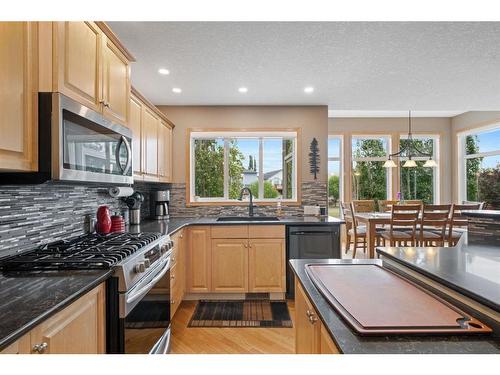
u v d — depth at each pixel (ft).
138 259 4.98
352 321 2.68
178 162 12.79
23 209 5.23
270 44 7.58
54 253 5.01
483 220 4.79
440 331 2.52
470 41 7.52
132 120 8.07
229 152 13.57
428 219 12.96
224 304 10.10
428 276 3.61
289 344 7.47
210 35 7.11
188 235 10.31
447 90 11.24
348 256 15.94
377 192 20.57
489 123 17.16
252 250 10.33
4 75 3.46
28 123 3.87
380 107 13.43
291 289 10.39
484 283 3.17
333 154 20.47
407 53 8.16
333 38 7.31
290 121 12.93
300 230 10.35
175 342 7.54
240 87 10.67
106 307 4.33
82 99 4.93
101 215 7.31
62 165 4.13
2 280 3.86
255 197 13.57
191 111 12.83
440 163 20.22
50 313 2.95
